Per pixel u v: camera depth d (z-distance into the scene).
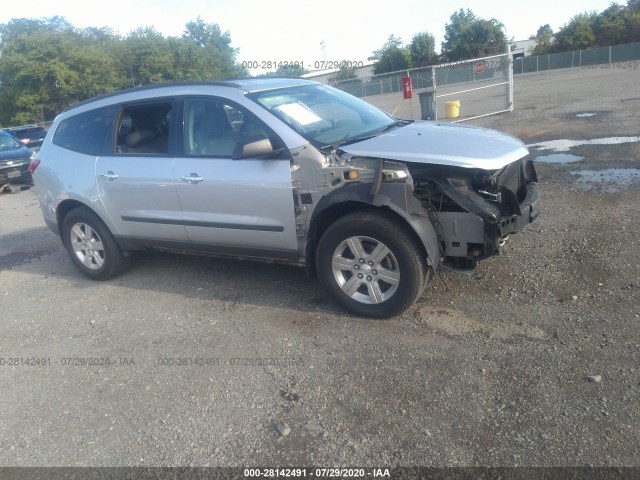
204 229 4.99
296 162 4.36
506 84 15.80
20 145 14.19
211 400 3.60
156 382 3.89
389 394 3.43
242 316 4.75
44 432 3.49
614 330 3.83
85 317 5.15
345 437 3.11
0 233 8.89
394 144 4.29
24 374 4.22
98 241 5.89
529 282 4.67
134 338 4.60
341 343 4.10
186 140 5.00
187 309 5.03
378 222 4.11
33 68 39.88
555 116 13.84
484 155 4.10
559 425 3.00
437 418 3.17
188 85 5.14
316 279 5.34
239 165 4.63
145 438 3.31
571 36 55.03
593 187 7.09
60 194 5.90
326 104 5.20
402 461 2.88
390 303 4.25
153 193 5.17
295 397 3.52
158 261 6.41
